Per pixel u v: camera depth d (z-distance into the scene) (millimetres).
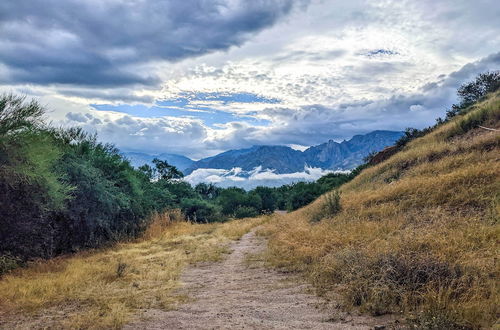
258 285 7551
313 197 39062
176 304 6344
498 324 4164
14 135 10398
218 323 5156
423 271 5832
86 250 14133
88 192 14289
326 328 4711
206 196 59062
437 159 17219
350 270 6770
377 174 21250
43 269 10125
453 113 26250
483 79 29578
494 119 18141
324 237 10547
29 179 10445
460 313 4535
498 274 5730
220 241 15734
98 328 5156
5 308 6445
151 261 11172
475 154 14945
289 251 10219
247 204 49094
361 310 5258
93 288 7684
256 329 4824
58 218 13469
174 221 22250
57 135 15438
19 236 10984
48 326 5352
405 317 4812
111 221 16531
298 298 6293
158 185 30172
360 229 10562
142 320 5484
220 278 8617
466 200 10445
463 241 7508
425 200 11766
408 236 8352
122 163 19641
